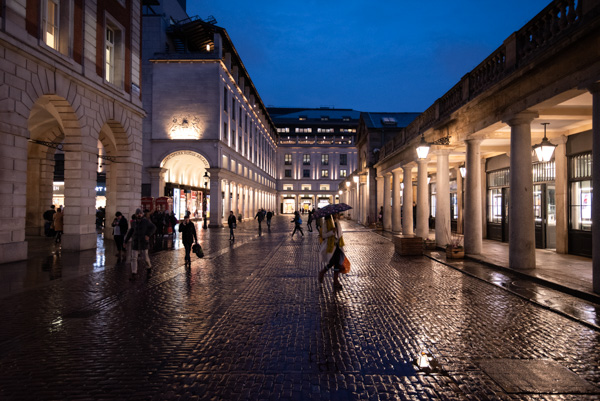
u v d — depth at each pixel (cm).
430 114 1648
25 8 1279
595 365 450
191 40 4309
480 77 1172
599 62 681
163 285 921
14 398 379
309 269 1158
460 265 1148
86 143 1630
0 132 1201
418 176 1812
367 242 1966
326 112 10638
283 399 378
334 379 421
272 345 522
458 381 415
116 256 1434
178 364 461
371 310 691
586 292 724
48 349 510
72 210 1591
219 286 909
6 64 1212
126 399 377
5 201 1227
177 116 3875
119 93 1889
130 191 2042
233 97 4628
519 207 987
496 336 548
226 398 379
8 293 830
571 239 1305
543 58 813
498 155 1816
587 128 1214
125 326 607
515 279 923
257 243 2039
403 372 438
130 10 2041
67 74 1474
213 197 3759
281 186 9131
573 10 740
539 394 386
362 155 3778
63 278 1001
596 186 711
